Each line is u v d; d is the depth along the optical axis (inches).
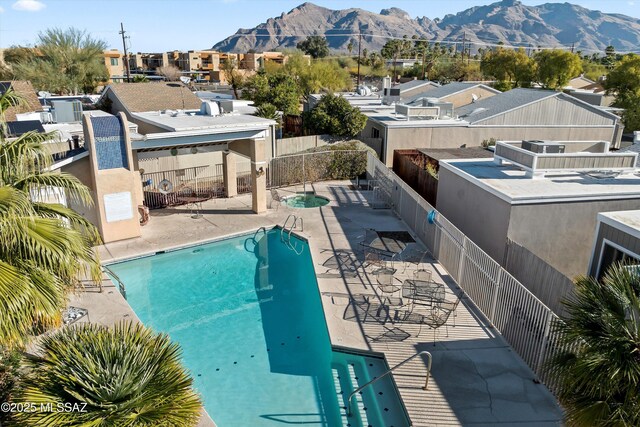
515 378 371.9
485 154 976.9
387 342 422.3
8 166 301.4
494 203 538.3
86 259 306.0
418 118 1149.7
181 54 4419.3
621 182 566.3
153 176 929.5
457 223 645.3
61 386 254.8
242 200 881.5
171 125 723.4
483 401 346.3
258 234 740.0
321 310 521.3
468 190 605.6
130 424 240.2
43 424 233.6
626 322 227.8
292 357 434.3
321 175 1015.6
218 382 397.4
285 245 701.9
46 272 273.7
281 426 345.1
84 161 632.4
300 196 922.1
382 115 1224.2
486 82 2706.7
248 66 4330.7
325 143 1144.8
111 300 498.9
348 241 682.8
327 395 378.0
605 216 411.8
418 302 493.7
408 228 736.3
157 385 266.5
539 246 524.1
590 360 219.3
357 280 551.5
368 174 1011.3
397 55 4072.3
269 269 628.4
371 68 3499.0
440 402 345.4
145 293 560.1
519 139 1154.7
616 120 1182.3
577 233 527.5
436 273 564.7
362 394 371.6
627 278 250.8
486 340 424.8
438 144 1122.7
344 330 442.9
